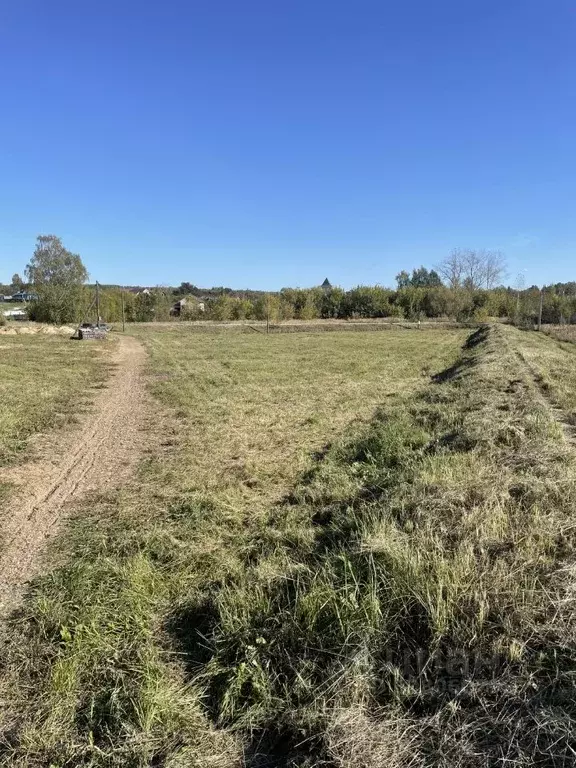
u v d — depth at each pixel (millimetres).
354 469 6762
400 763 2320
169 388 14211
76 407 11531
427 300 62750
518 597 3121
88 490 6414
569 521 4027
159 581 4160
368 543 3920
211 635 3441
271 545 4777
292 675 2967
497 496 4586
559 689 2506
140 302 62500
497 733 2367
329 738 2475
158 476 6848
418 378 16375
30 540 5008
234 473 6969
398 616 3154
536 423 7375
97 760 2551
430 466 5781
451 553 3711
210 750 2611
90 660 3227
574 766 2121
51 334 38344
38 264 53719
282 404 11953
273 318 58031
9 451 7918
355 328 49219
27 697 3008
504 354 17484
